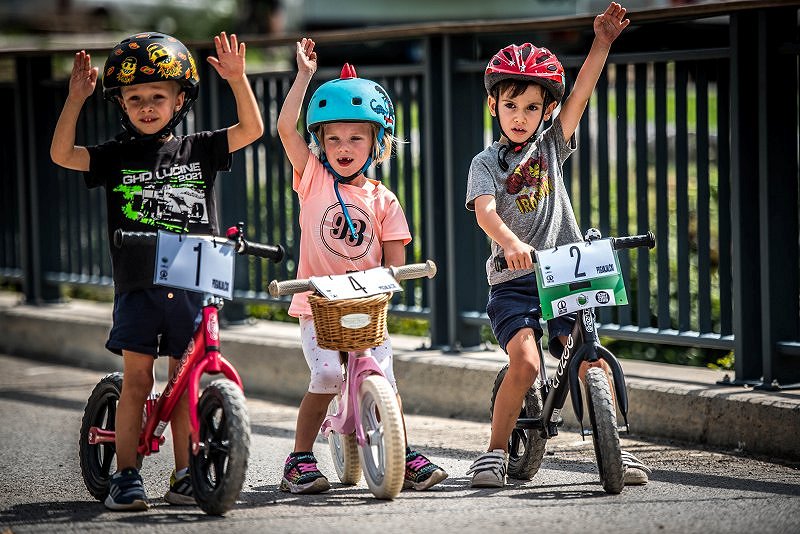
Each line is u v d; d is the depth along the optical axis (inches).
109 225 590.6
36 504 604.1
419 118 877.2
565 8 1927.9
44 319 1104.2
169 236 561.9
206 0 2888.8
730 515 542.9
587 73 629.6
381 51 1844.2
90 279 1117.1
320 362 610.5
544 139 636.1
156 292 573.9
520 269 589.6
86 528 544.1
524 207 617.6
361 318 571.5
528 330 597.9
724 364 868.6
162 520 557.0
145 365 581.6
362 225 622.5
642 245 591.5
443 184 866.1
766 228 705.0
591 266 580.4
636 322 918.4
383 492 581.9
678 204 757.9
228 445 546.0
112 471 631.2
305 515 560.1
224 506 550.0
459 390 820.6
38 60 1119.0
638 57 761.0
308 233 626.2
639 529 520.1
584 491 597.9
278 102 959.6
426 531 524.1
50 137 1133.1
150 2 2819.9
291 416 849.5
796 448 657.6
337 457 646.5
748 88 711.1
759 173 709.3
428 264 597.0
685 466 652.1
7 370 1050.1
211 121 989.8
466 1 1911.9
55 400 911.0
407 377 852.6
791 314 716.0
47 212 1147.3
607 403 571.2
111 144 595.2
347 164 622.2
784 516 541.0
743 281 717.9
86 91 577.9
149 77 574.6
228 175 1000.2
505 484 619.2
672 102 1233.4
